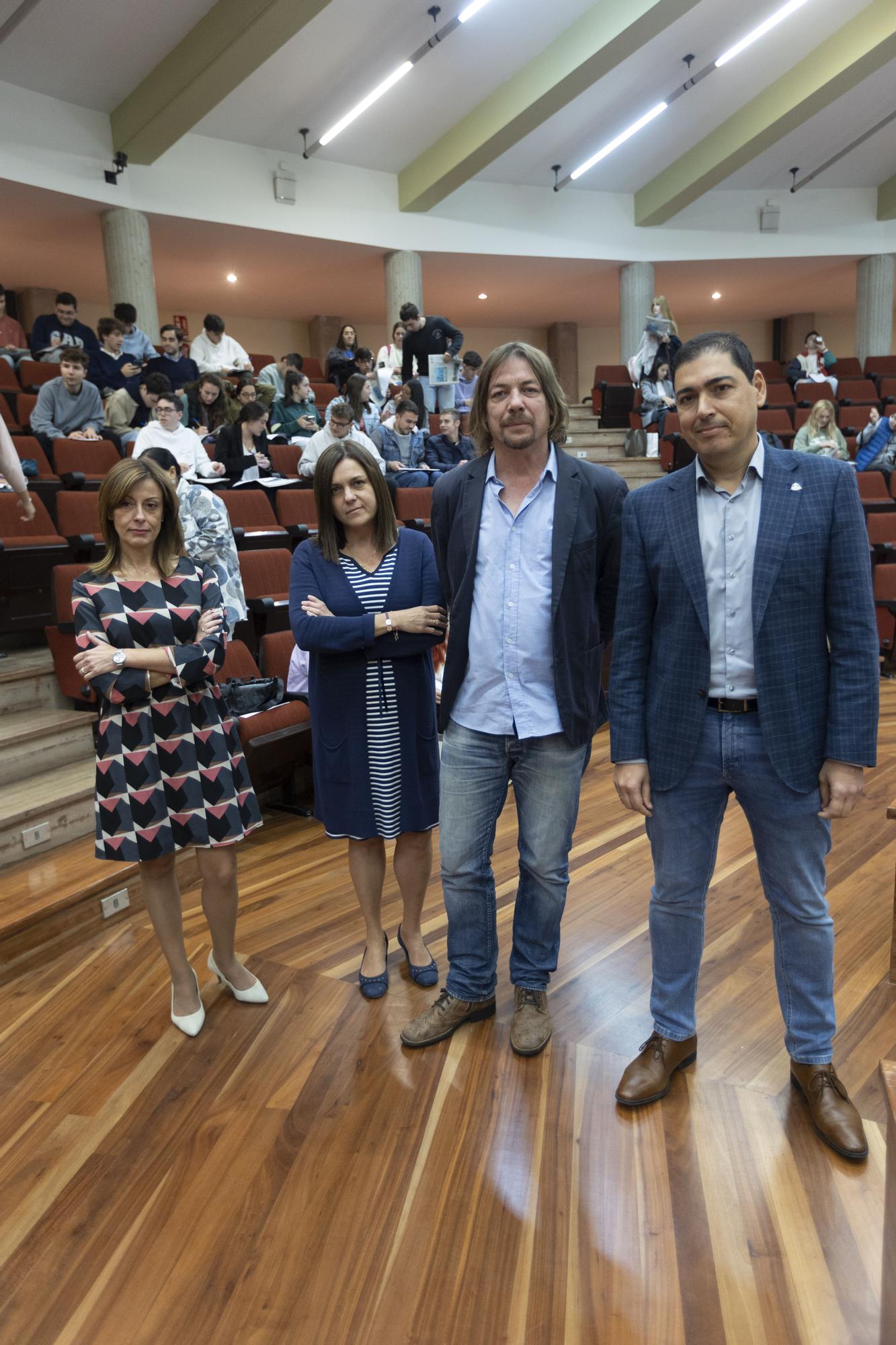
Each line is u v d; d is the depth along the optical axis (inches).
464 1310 50.5
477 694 71.0
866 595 56.9
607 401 352.2
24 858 99.6
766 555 56.7
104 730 71.1
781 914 63.6
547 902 73.2
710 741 61.4
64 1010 80.7
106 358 227.0
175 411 177.6
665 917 66.8
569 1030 76.8
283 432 242.1
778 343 525.0
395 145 324.2
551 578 67.8
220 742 74.5
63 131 263.7
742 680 60.0
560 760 70.6
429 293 435.2
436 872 109.7
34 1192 59.8
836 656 57.8
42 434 181.9
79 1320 50.6
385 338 486.0
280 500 183.0
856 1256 53.3
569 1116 65.8
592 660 69.7
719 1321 49.4
